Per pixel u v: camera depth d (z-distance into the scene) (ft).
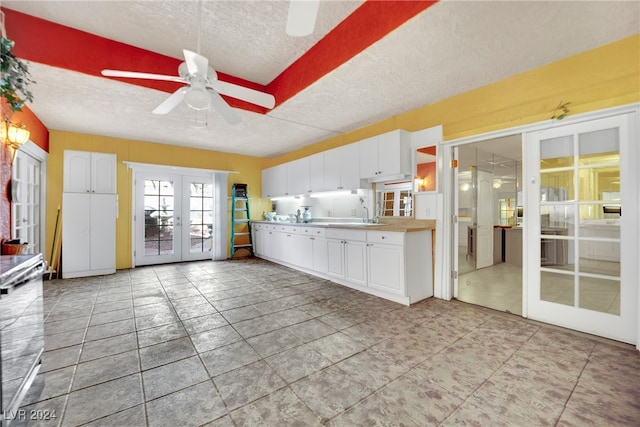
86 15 7.01
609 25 6.09
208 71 6.40
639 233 6.60
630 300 6.77
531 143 8.32
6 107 8.27
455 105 9.81
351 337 7.23
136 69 8.38
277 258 17.42
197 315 8.81
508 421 4.32
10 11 6.79
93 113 11.23
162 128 13.51
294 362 6.05
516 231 17.46
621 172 6.85
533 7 5.49
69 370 5.74
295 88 9.23
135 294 11.02
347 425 4.26
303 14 4.33
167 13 6.89
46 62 7.16
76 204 13.66
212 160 18.81
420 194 11.12
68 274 13.47
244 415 4.48
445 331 7.57
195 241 18.74
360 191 13.96
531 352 6.41
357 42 6.97
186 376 5.55
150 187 17.06
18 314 4.48
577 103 7.29
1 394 3.82
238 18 7.04
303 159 16.43
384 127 12.30
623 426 4.18
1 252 7.26
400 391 5.06
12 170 8.62
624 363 5.90
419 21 5.84
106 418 4.40
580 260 7.55
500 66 7.83
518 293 11.05
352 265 11.71
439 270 10.56
